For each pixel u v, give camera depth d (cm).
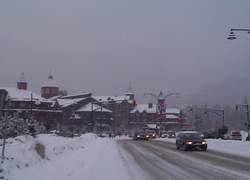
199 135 3988
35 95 11456
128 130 15250
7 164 1412
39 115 11169
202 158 2858
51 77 16900
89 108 14788
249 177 1709
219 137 8744
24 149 1730
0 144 1970
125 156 2980
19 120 4088
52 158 2034
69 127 12156
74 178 1512
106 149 3759
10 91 10531
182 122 17062
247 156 3055
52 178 1428
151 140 7325
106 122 14988
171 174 1831
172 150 3931
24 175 1375
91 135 6047
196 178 1680
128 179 1619
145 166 2220
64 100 15250
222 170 2006
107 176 1681
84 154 2767
